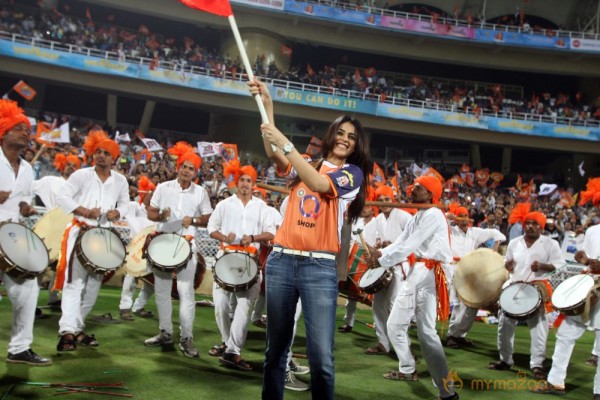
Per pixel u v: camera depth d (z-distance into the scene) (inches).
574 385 219.8
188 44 943.0
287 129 1016.9
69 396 153.3
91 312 283.7
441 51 1024.9
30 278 171.5
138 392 163.3
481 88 1127.6
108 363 191.3
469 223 335.0
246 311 203.9
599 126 979.3
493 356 265.0
